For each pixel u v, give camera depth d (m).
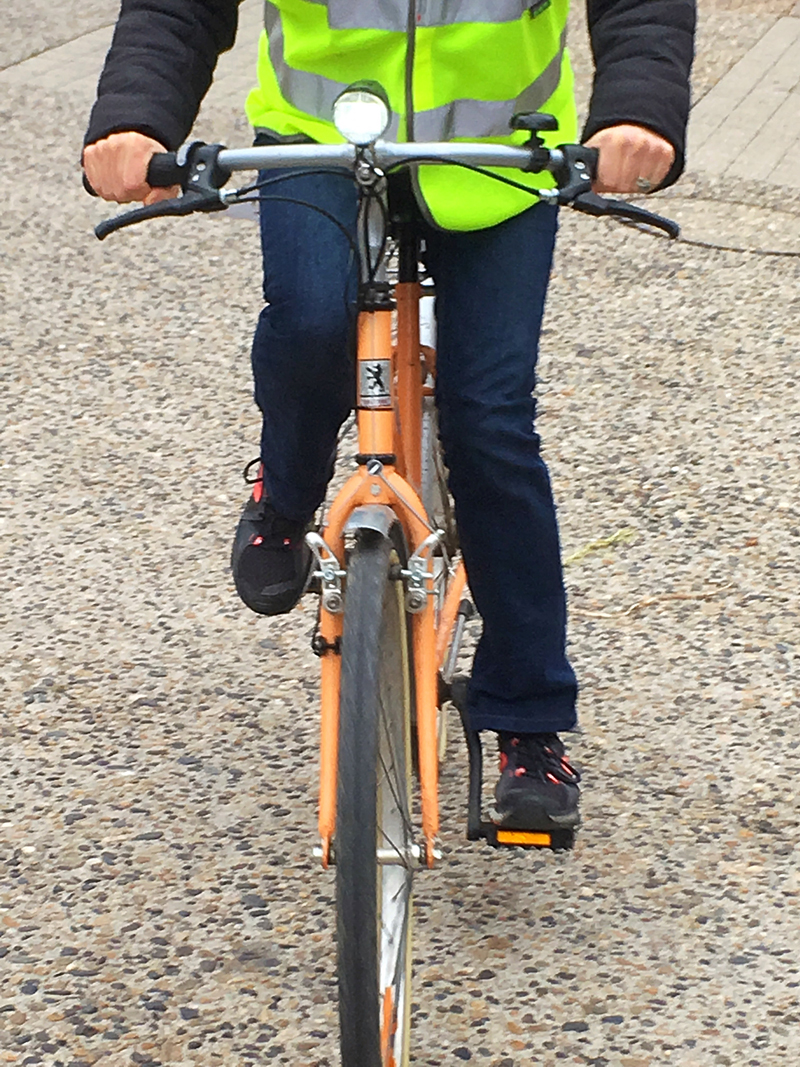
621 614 4.08
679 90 2.47
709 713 3.67
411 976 2.78
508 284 2.58
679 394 5.29
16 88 8.19
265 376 2.59
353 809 2.15
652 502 4.62
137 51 2.56
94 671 3.83
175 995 2.83
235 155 2.31
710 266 6.31
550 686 2.88
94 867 3.17
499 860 3.20
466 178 2.54
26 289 6.04
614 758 3.51
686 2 2.54
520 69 2.57
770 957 2.92
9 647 3.93
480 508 2.69
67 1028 2.75
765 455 4.90
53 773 3.46
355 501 2.40
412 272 2.68
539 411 5.16
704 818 3.31
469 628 4.02
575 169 2.31
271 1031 2.75
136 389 5.31
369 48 2.53
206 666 3.87
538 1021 2.77
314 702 3.73
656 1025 2.75
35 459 4.85
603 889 3.10
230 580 4.24
